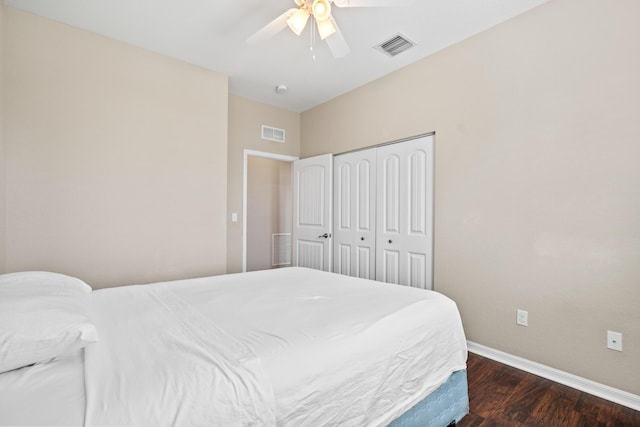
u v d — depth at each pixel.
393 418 1.16
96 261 2.41
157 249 2.69
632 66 1.75
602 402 1.77
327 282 2.01
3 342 0.81
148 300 1.57
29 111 2.15
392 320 1.29
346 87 3.44
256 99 3.81
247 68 3.00
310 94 3.64
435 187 2.70
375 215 3.24
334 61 2.87
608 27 1.83
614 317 1.79
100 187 2.42
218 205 3.05
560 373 1.98
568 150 1.97
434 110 2.70
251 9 2.16
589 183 1.89
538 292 2.09
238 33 2.44
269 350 0.98
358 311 1.38
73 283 1.47
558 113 2.01
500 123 2.29
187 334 1.11
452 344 1.49
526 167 2.16
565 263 1.98
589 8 1.89
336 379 1.00
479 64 2.40
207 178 2.98
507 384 1.95
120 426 0.66
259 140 3.90
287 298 1.62
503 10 2.15
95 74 2.41
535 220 2.11
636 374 1.72
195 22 2.30
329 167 3.71
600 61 1.86
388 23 2.28
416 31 2.38
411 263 2.88
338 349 1.05
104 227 2.44
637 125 1.73
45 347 0.86
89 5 2.10
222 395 0.79
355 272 3.44
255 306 1.48
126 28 2.37
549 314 2.04
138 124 2.60
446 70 2.62
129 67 2.56
